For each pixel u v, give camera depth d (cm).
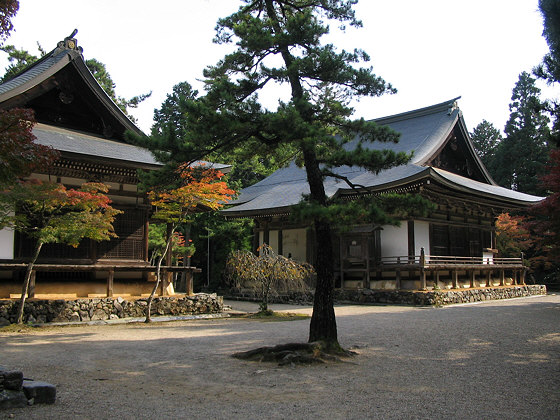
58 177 1678
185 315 1783
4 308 1430
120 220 1795
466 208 2966
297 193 2888
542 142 4831
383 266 2512
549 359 966
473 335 1291
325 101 1077
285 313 1975
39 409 602
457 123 3189
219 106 1018
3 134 629
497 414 604
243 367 881
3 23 643
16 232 1570
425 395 693
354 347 1095
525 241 3644
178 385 746
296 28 988
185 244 3488
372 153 995
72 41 1947
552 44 958
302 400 664
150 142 983
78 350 1032
